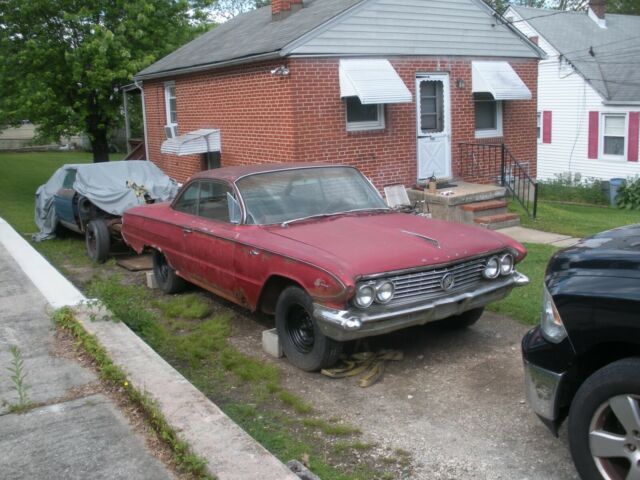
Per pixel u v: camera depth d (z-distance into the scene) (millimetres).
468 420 4285
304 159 11258
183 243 6695
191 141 12906
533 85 14312
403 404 4566
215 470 3434
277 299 5602
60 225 11758
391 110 12148
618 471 3131
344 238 5246
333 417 4398
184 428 3889
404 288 4848
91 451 3764
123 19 18109
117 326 5855
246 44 12531
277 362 5426
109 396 4512
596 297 3170
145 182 10430
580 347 3268
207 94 13586
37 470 3578
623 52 23062
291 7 13391
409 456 3857
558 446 3906
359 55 11586
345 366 5180
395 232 5414
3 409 4344
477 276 5316
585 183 22016
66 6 17484
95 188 10031
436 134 12836
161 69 15062
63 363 5156
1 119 18391
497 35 13461
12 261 9047
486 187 12297
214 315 6797
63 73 18031
